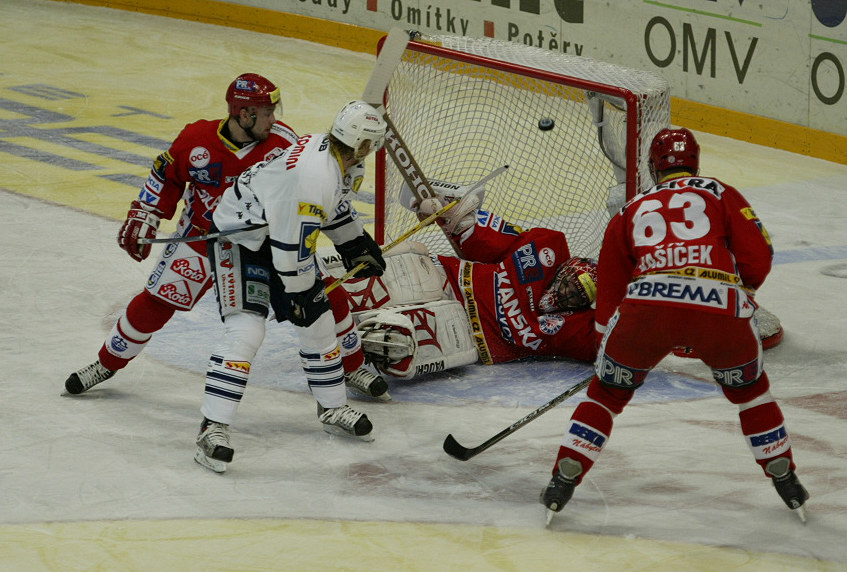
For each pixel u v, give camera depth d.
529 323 20.41
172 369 20.03
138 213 17.48
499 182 26.38
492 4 46.41
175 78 45.62
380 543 14.30
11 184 31.53
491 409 18.78
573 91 23.88
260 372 20.14
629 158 20.08
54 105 40.78
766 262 14.41
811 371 20.59
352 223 17.39
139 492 15.52
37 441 17.02
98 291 23.88
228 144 16.98
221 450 15.93
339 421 17.23
